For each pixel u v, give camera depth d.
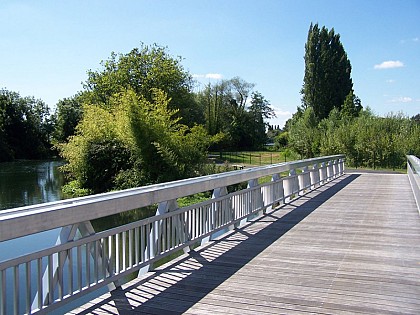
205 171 23.59
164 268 4.92
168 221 5.12
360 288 4.24
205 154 24.25
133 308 3.71
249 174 7.67
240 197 7.38
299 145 39.28
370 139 31.47
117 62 37.06
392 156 30.59
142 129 22.42
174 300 3.90
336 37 47.91
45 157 61.34
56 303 3.40
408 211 9.11
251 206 7.88
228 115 67.06
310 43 47.69
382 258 5.40
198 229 5.87
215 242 6.28
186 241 5.52
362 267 4.99
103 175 23.52
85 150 23.53
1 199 19.77
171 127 24.25
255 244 6.15
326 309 3.69
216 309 3.69
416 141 29.73
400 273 4.75
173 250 5.18
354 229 7.22
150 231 4.84
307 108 44.28
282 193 9.95
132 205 4.23
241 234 6.83
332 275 4.68
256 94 72.31
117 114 25.03
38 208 3.32
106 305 3.78
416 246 6.04
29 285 3.19
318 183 14.41
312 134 38.34
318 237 6.62
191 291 4.14
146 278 4.55
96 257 3.86
